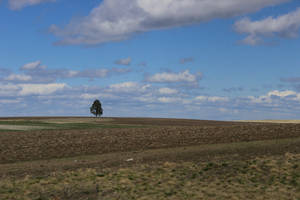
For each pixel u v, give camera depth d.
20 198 24.11
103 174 29.39
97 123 100.69
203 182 27.45
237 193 25.11
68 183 27.19
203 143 47.41
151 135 57.28
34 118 129.25
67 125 90.75
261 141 45.41
